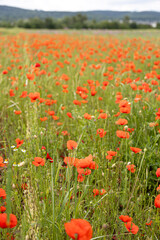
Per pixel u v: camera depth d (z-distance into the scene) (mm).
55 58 8523
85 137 3211
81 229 1157
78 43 11953
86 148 3094
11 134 3838
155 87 5012
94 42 13578
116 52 9234
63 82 6137
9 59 8633
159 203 1785
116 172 2693
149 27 53219
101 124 3590
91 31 30297
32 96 3051
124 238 2201
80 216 2221
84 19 62938
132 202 2496
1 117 4629
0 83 5504
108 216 2324
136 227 1837
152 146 3021
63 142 3805
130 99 3721
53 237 1810
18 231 1954
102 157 2775
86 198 2482
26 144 2973
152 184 2846
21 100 4512
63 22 60406
